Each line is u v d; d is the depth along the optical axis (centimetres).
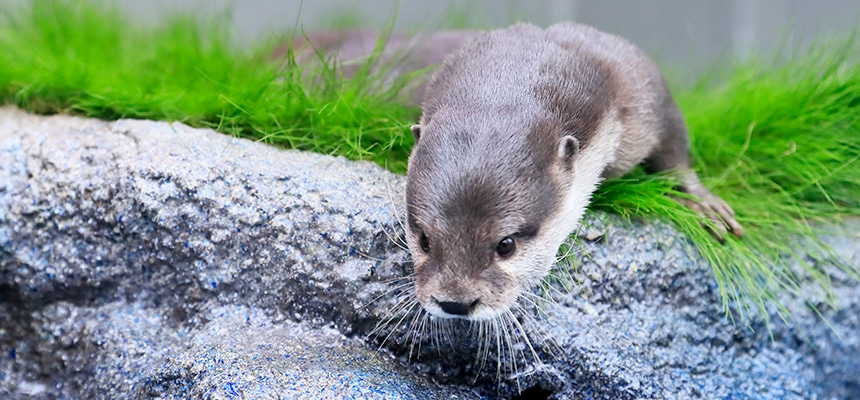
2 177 602
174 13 1012
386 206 562
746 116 757
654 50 1169
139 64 841
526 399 560
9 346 624
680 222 599
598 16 1242
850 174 689
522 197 489
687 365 577
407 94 700
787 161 709
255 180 573
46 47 828
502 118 519
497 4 1142
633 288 573
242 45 945
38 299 612
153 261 588
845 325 659
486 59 589
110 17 955
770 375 612
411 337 549
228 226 568
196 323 582
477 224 481
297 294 564
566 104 549
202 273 579
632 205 598
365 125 643
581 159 545
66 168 595
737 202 673
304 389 491
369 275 552
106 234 591
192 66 798
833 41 820
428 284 485
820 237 665
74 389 602
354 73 767
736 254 612
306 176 579
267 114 638
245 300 576
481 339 543
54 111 697
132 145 596
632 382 543
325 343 552
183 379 527
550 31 638
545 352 541
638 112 604
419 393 518
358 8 1198
